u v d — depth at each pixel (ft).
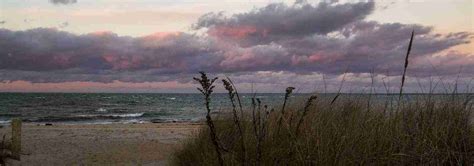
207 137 19.93
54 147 31.35
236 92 11.08
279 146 13.88
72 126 67.31
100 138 38.50
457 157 12.79
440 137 13.10
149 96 408.46
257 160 11.94
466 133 13.75
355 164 12.72
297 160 12.90
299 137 13.75
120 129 53.57
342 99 17.61
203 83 10.30
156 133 44.91
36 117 123.03
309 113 15.97
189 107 204.54
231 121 19.47
